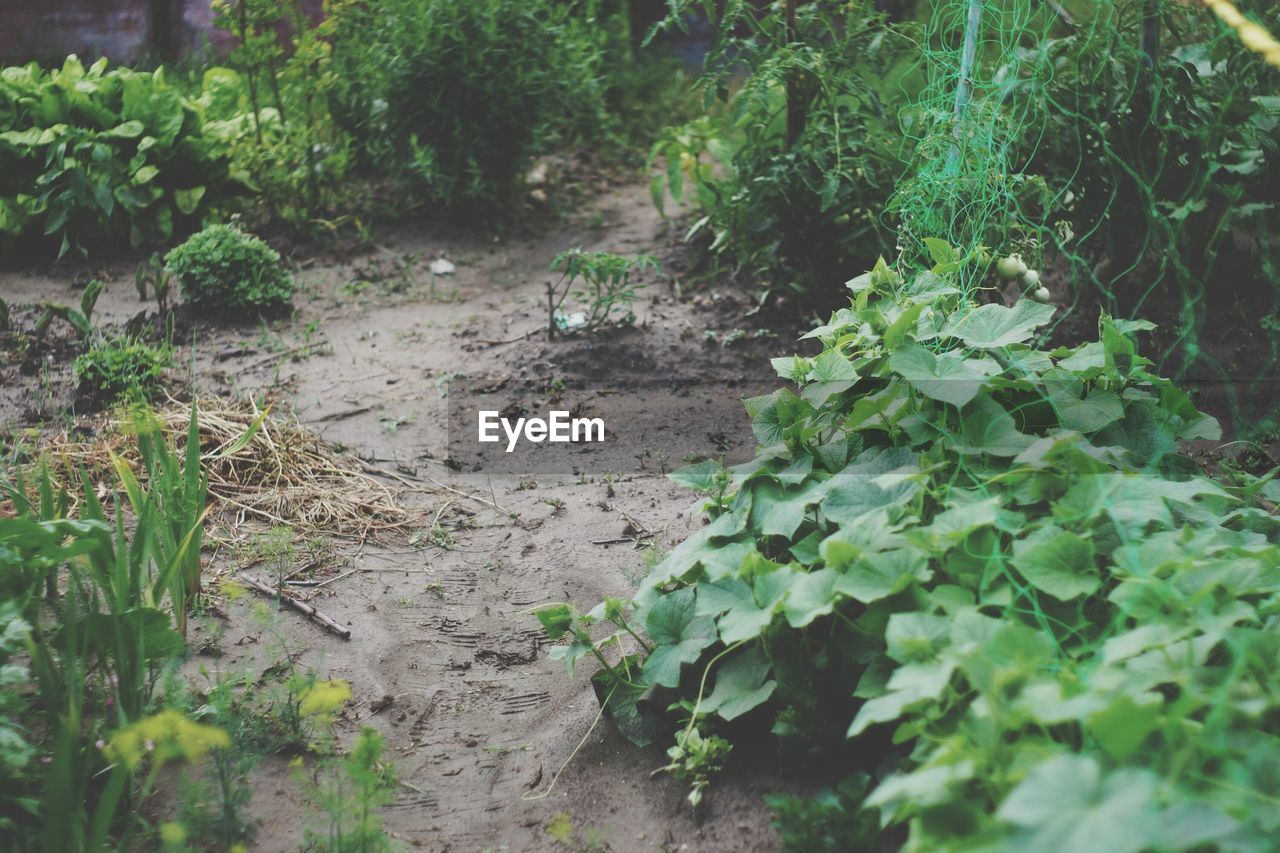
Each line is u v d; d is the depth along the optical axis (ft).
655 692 10.28
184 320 20.70
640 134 31.71
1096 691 6.91
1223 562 8.26
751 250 21.26
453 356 19.60
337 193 25.63
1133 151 17.29
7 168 23.20
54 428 16.44
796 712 9.31
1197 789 6.36
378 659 11.78
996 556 8.59
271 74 25.44
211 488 14.92
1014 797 5.79
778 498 10.38
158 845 8.89
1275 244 18.03
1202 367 17.20
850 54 19.48
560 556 13.82
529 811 9.68
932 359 10.28
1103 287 17.84
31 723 9.69
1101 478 9.15
